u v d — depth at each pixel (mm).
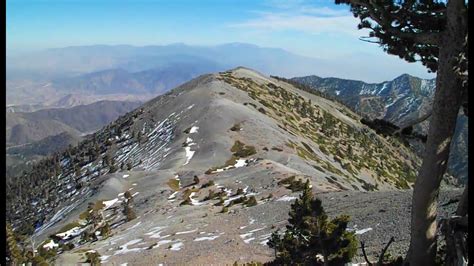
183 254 38906
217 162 97938
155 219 61625
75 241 70625
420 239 11898
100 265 41406
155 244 45719
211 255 36562
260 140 113062
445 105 11133
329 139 168500
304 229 18812
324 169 109688
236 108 133375
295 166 93938
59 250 65875
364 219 35156
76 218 82875
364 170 146250
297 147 118375
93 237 67125
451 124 11266
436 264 11969
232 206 59688
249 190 67875
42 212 137500
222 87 168375
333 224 17750
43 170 195875
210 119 124188
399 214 34062
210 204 64438
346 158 149000
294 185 62094
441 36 11133
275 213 48312
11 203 171375
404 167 179000
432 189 11625
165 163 104875
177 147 113500
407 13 12023
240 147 105562
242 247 37562
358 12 13203
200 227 49469
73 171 165625
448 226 10648
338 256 17469
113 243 51781
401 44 12766
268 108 165000
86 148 185500
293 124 161250
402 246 25656
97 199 87062
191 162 100938
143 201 77750
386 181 149750
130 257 42250
